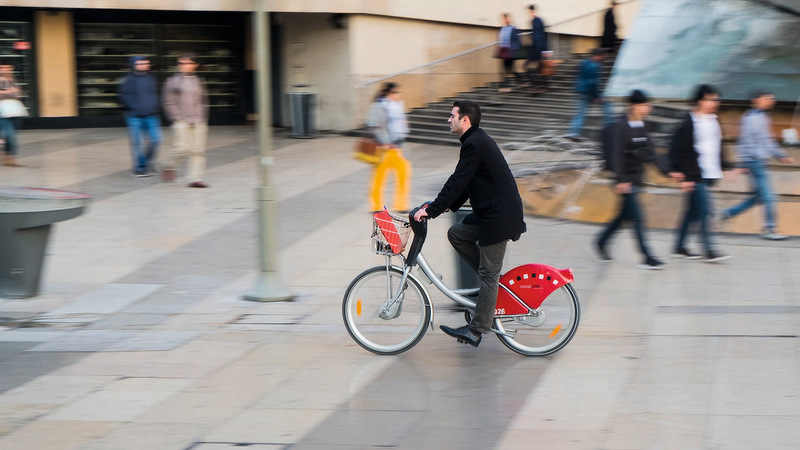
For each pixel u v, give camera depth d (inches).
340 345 266.7
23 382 237.6
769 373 228.1
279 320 299.1
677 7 740.7
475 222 246.2
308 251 399.5
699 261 361.7
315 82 823.7
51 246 412.8
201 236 429.4
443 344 264.2
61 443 193.3
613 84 680.4
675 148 357.1
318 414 208.2
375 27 813.2
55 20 820.0
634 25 740.0
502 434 193.5
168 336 282.5
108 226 451.5
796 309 287.9
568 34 780.6
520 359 247.4
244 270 370.0
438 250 388.5
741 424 194.9
